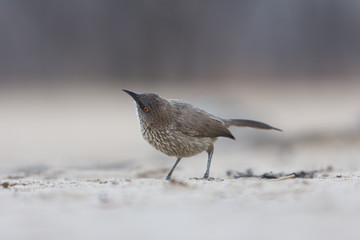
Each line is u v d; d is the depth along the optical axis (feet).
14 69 133.08
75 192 16.33
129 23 142.20
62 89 119.96
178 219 11.99
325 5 155.84
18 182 20.79
